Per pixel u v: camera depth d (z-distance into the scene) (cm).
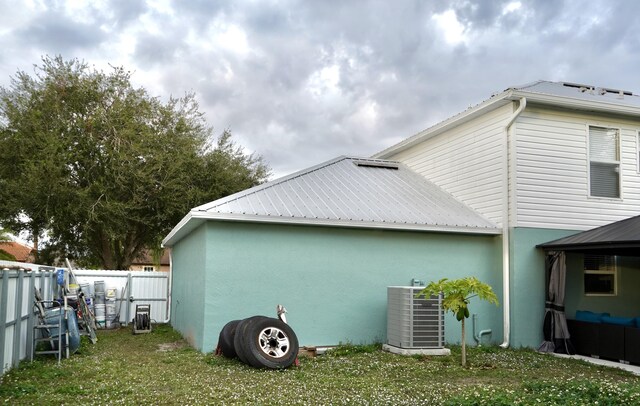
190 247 1237
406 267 1131
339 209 1115
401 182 1401
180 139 2166
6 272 733
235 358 916
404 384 743
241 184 2269
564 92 1232
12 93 2023
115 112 2047
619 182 1227
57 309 960
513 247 1134
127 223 2089
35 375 756
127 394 655
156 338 1284
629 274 1263
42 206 1898
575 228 1177
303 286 1052
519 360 980
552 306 1121
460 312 898
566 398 621
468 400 609
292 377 779
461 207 1262
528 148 1157
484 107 1186
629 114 1216
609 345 1021
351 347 1031
